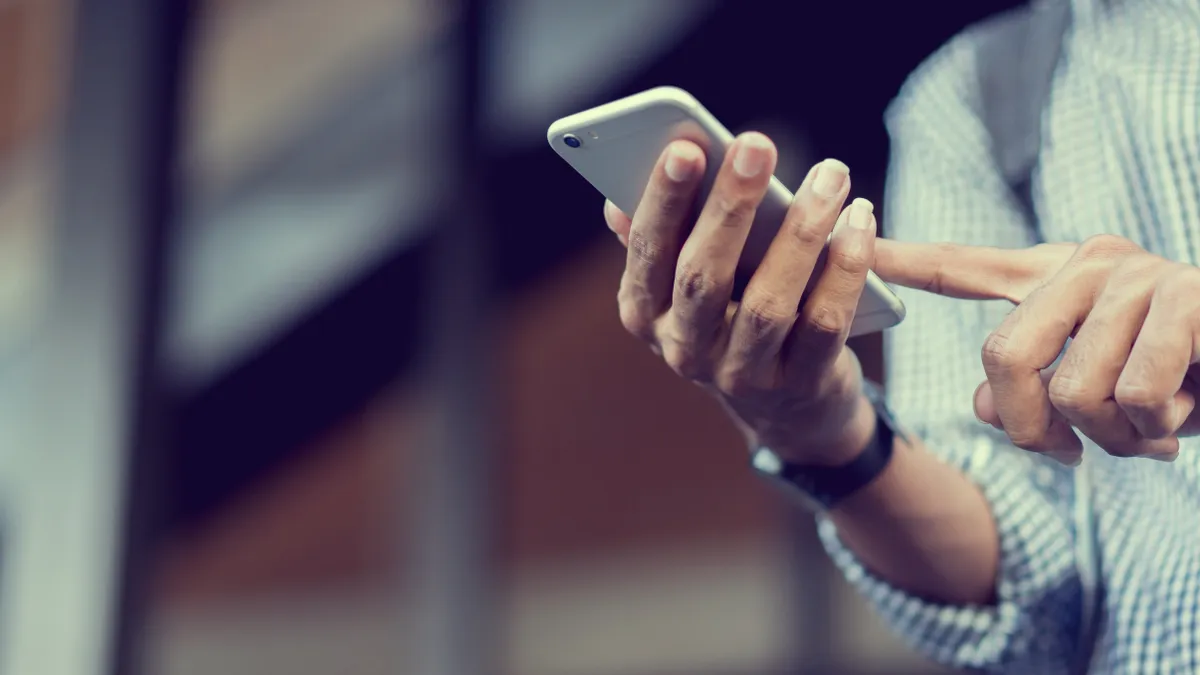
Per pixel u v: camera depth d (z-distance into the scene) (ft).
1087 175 2.22
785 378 1.80
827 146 7.32
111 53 3.84
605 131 1.59
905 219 2.58
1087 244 1.63
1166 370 1.44
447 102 6.29
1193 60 2.10
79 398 3.67
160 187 3.82
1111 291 1.53
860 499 2.08
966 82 2.55
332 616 10.59
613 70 6.51
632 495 10.38
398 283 6.66
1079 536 2.15
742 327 1.68
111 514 3.58
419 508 6.13
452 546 5.98
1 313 6.38
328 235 6.51
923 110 2.63
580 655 10.18
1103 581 2.09
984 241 2.37
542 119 6.52
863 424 2.04
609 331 10.49
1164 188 2.07
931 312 2.52
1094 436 1.55
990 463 2.26
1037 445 1.63
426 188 6.27
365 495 10.59
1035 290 1.62
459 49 6.31
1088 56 2.28
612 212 1.86
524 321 10.73
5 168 6.54
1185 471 1.93
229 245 6.63
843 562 2.36
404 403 10.12
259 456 7.25
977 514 2.18
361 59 6.59
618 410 10.48
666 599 9.95
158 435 3.72
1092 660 2.10
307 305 6.57
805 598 7.80
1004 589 2.16
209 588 10.90
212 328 6.57
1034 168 2.36
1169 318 1.45
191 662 10.68
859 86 6.94
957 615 2.21
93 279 3.72
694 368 1.81
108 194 3.76
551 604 10.37
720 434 10.08
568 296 10.60
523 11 6.66
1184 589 1.92
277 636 10.73
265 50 6.76
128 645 3.55
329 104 6.65
